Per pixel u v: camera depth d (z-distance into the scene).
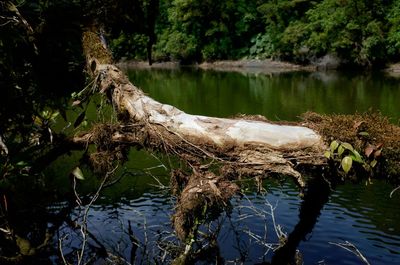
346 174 2.69
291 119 9.55
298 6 25.39
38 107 3.88
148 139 3.07
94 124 3.50
